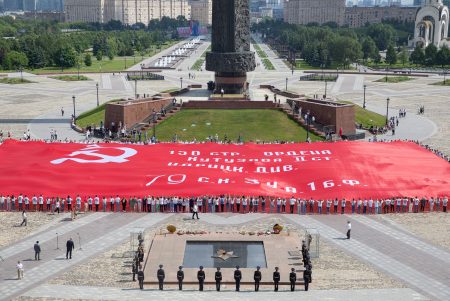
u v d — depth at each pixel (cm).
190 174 9138
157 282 5647
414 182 8900
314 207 8050
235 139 11969
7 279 5759
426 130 13425
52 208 7931
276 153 10406
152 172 9219
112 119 12581
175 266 5959
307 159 10000
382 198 8244
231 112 13375
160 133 12281
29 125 13538
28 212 7919
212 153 10350
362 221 7644
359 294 5400
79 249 6600
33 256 6381
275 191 8494
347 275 5897
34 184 8675
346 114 12556
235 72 14738
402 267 6134
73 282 5681
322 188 8625
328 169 9400
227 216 7825
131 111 12550
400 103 17550
